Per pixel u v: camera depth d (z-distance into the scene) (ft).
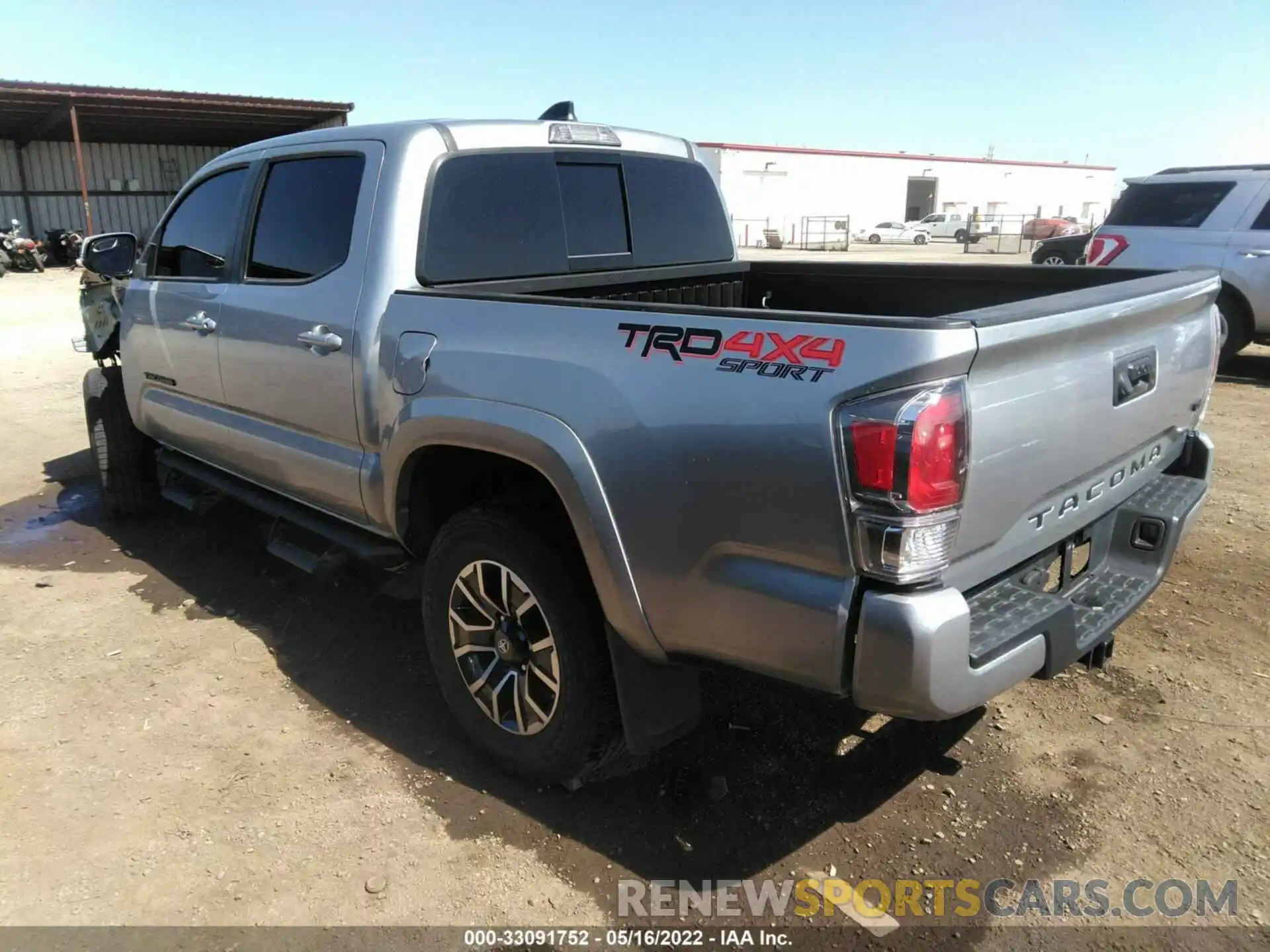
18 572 15.62
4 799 9.56
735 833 8.95
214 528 17.42
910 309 13.12
